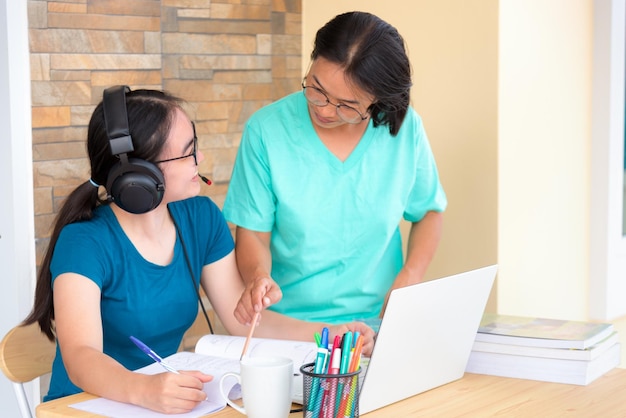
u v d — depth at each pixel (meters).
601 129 2.83
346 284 2.14
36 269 2.49
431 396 1.61
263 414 1.38
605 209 2.85
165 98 1.74
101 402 1.52
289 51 2.95
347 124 2.06
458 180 2.60
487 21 2.49
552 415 1.51
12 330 1.78
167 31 2.66
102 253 1.74
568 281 2.81
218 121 2.80
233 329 1.95
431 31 2.62
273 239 2.16
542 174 2.67
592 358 1.68
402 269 2.17
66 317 1.65
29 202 2.46
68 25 2.48
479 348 1.75
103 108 1.69
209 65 2.76
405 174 2.13
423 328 1.55
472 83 2.54
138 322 1.78
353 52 1.80
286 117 2.09
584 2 2.76
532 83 2.60
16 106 2.41
